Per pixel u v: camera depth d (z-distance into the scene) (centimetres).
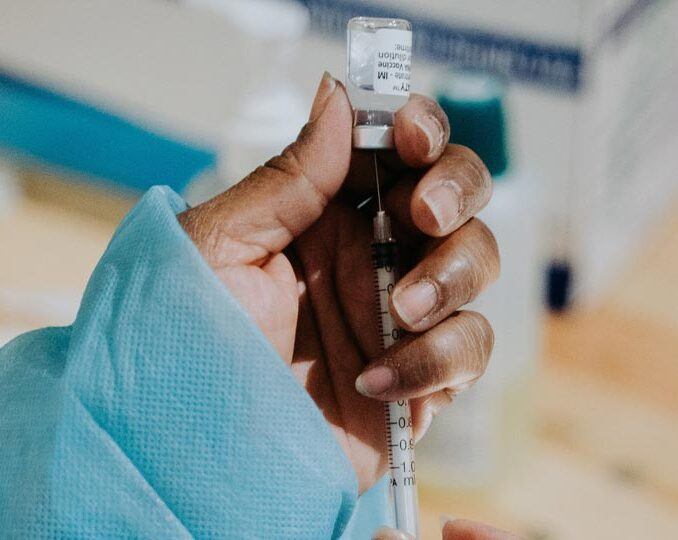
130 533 36
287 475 38
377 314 49
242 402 38
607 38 86
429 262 44
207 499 38
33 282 86
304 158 44
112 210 99
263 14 80
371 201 51
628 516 71
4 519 37
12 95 95
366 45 44
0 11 92
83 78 95
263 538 38
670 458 78
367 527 51
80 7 92
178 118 95
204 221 44
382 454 50
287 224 46
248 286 45
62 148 97
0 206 98
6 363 43
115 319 39
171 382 38
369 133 44
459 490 71
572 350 92
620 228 100
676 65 98
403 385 44
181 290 38
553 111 89
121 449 38
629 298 101
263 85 81
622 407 84
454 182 43
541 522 70
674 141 105
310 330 51
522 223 67
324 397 50
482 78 66
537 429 81
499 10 86
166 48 92
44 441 37
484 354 46
